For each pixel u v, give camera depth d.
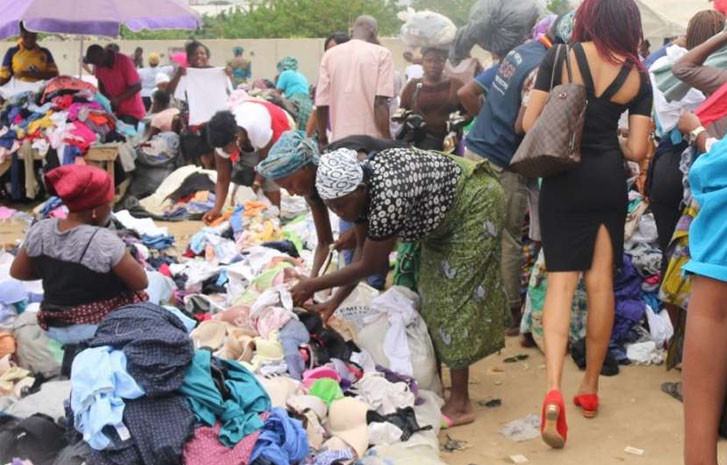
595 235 4.61
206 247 7.52
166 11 10.76
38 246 4.41
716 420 2.17
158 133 12.08
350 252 6.21
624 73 4.51
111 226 7.54
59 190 4.36
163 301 5.69
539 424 4.73
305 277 5.55
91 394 3.52
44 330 4.52
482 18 6.59
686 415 2.19
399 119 7.42
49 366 4.66
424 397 4.78
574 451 4.42
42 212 8.41
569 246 4.61
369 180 4.32
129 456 3.48
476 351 4.70
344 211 4.38
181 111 12.31
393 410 4.43
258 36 42.41
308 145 4.80
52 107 10.35
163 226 9.59
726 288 2.11
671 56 5.43
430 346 4.87
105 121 10.55
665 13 14.66
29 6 10.10
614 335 5.68
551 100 4.46
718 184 2.12
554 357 4.46
